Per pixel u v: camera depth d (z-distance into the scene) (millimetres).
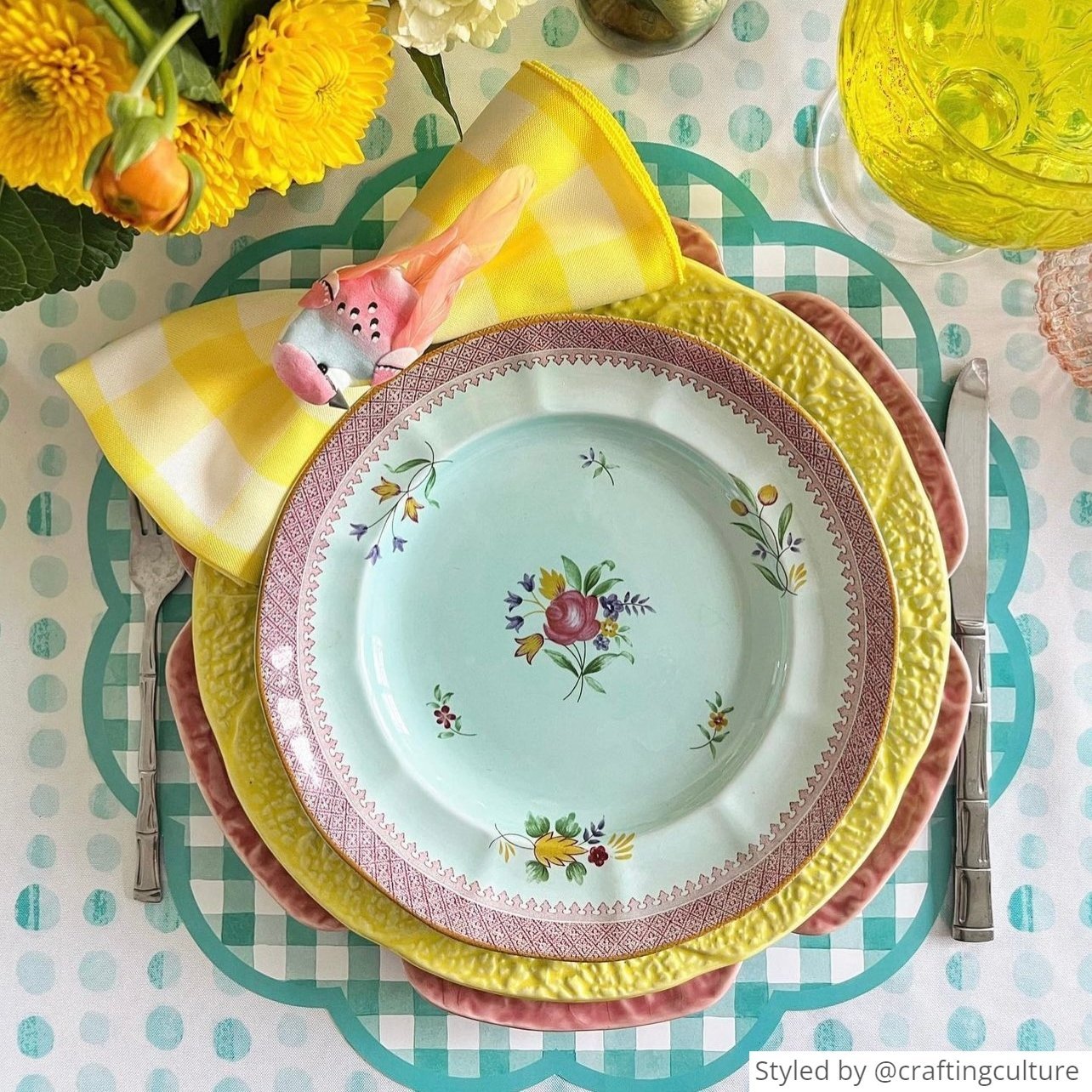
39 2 330
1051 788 614
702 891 549
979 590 591
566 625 572
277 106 385
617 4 542
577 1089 614
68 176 369
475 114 596
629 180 517
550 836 564
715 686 573
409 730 571
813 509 545
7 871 606
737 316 548
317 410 544
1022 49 530
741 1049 614
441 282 479
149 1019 610
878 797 557
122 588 603
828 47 602
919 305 606
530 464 566
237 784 545
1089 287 582
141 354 536
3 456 600
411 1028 613
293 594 535
